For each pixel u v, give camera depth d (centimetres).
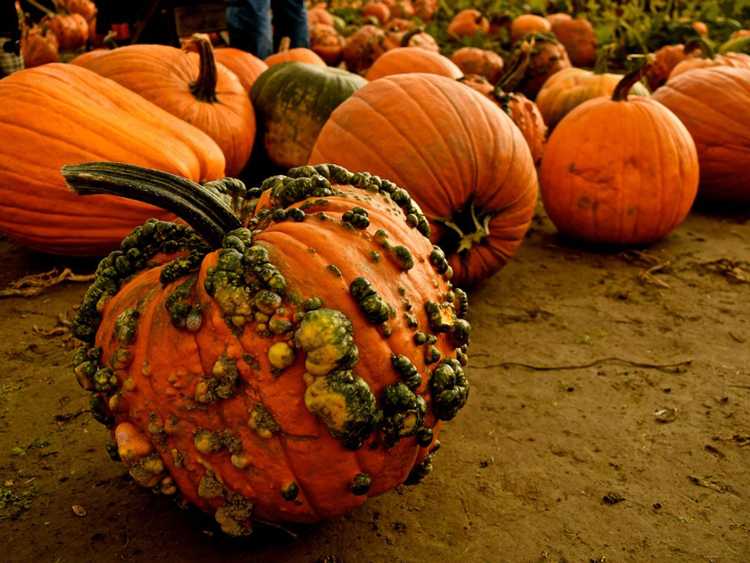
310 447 64
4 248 135
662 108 138
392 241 70
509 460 86
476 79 170
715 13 349
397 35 303
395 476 71
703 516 78
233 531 69
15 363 101
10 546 73
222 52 188
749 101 155
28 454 85
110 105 122
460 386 70
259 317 62
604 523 77
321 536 75
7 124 115
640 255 138
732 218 160
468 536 76
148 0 201
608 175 134
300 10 243
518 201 116
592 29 349
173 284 68
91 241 120
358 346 64
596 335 112
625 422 92
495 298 123
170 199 68
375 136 113
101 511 78
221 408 64
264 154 172
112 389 68
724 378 101
